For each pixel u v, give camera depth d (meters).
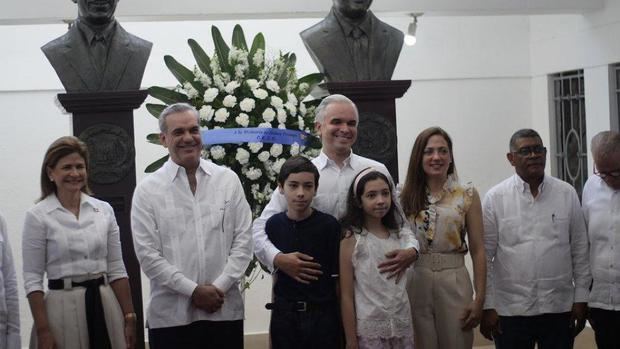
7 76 7.48
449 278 4.03
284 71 4.90
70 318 3.82
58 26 7.55
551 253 4.32
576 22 7.27
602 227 4.35
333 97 4.11
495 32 8.05
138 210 3.91
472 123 8.07
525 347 4.39
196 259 3.88
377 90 4.89
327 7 6.72
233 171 4.43
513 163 4.38
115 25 4.93
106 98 4.75
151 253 3.85
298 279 3.79
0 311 3.94
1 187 7.50
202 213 3.94
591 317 4.46
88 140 4.78
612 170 4.24
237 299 3.96
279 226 3.91
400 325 3.87
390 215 3.97
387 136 4.91
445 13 6.91
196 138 3.92
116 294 4.00
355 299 3.89
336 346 3.86
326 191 4.10
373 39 5.00
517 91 8.11
